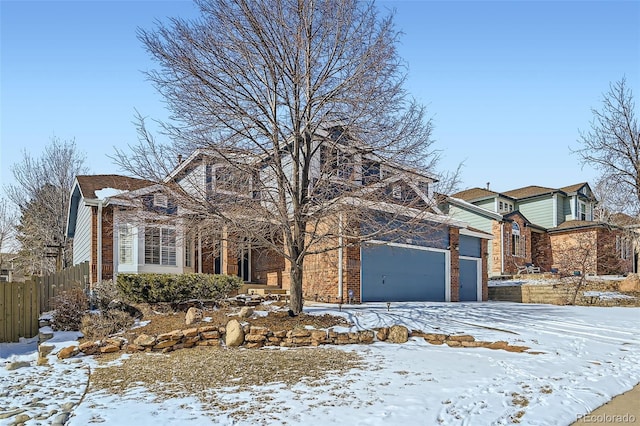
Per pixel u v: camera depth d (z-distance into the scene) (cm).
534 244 3294
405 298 1845
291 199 1227
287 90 1143
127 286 1227
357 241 1342
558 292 2178
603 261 2912
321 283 1695
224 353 959
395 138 1142
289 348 1020
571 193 3362
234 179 1170
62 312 1138
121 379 775
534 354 952
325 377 754
